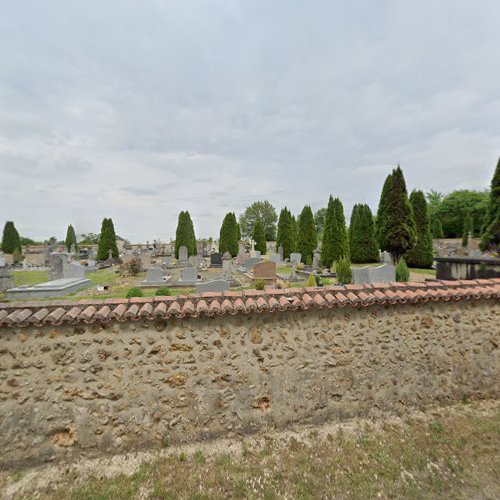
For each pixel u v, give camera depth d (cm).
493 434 385
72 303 364
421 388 446
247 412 389
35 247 4462
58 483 314
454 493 303
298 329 408
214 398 381
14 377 342
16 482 316
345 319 423
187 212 3216
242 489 304
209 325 382
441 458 347
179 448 362
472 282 485
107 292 1337
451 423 409
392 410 432
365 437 383
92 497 293
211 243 4047
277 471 328
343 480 317
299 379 406
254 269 1670
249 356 392
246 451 358
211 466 335
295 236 3588
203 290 1059
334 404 416
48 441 344
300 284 1530
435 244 3538
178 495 297
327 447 365
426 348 451
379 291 429
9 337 342
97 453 351
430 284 460
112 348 361
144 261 2294
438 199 5272
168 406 370
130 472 328
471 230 3747
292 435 388
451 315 461
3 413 337
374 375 430
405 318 443
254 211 6769
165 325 372
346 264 1420
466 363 466
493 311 479
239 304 373
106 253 3078
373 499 296
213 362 382
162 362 371
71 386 351
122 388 361
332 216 2308
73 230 5469
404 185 2009
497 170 1680
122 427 358
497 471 328
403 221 2003
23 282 1759
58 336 351
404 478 321
